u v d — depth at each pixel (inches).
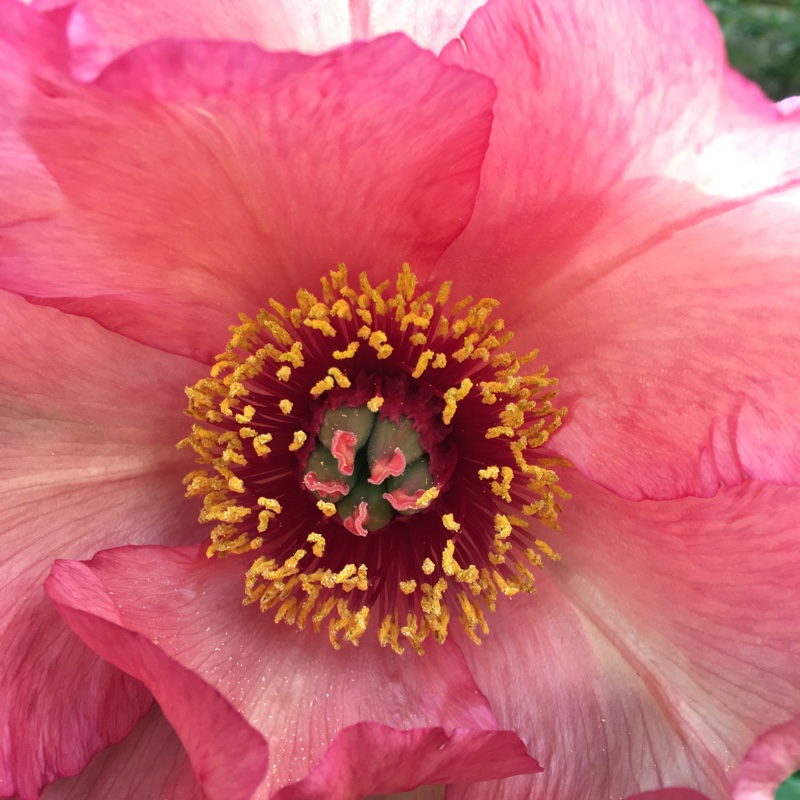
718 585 5.0
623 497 4.9
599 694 5.1
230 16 4.1
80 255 4.4
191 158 4.1
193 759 4.0
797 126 4.0
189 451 5.4
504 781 5.0
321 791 4.0
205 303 4.9
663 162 4.3
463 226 4.6
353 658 5.2
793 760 4.5
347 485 5.3
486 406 5.3
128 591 4.9
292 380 5.4
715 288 4.5
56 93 3.6
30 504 5.1
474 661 5.2
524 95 4.2
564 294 4.9
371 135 4.1
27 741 4.9
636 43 4.0
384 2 4.6
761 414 4.5
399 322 5.2
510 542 5.4
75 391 5.3
